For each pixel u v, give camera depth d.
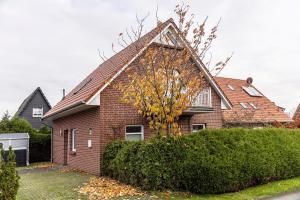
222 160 11.23
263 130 13.92
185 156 11.16
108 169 14.65
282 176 13.77
